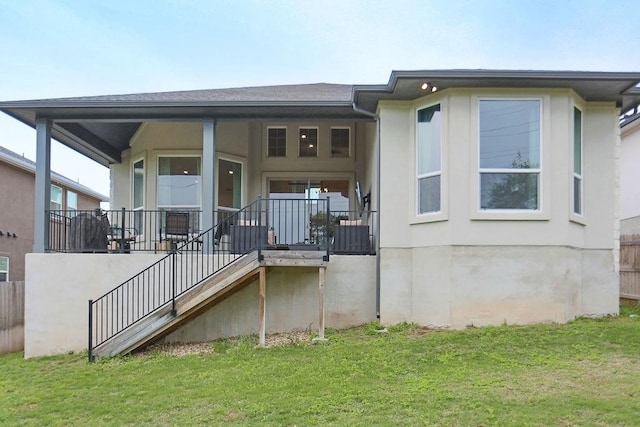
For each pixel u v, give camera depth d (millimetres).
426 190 7648
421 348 5945
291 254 6934
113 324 7754
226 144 10484
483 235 7191
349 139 11117
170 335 7672
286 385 4777
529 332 6453
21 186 14492
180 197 10312
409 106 7871
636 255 9414
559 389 4297
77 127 9688
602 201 7953
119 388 5125
